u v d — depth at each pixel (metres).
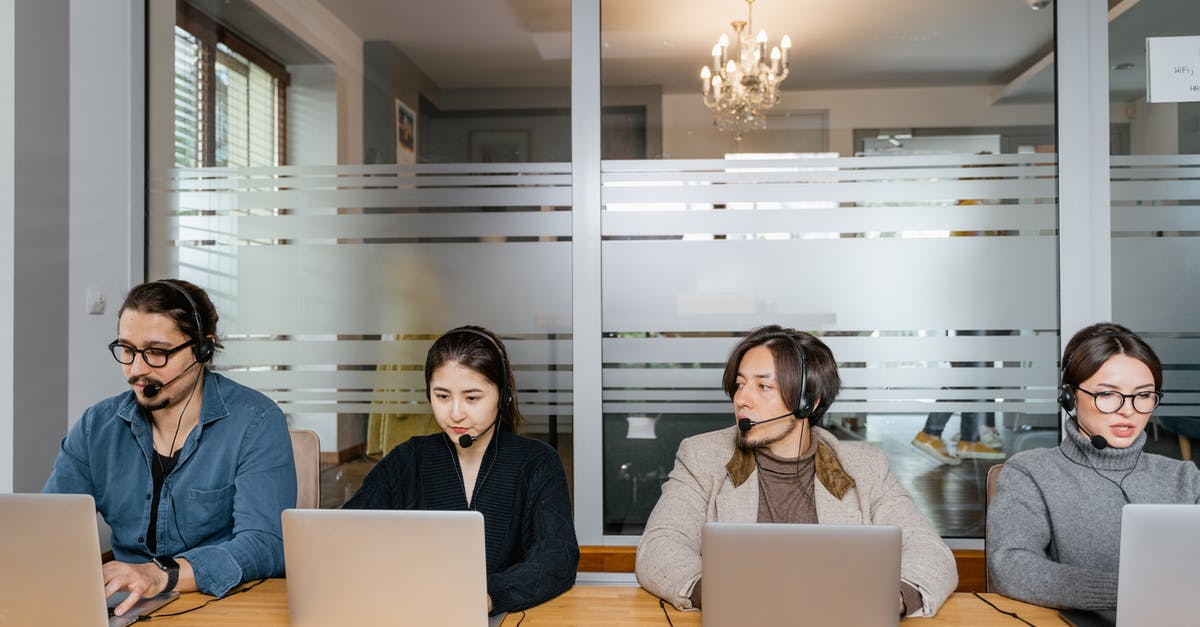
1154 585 1.26
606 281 2.99
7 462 2.68
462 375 1.76
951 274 2.89
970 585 2.80
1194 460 2.79
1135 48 2.86
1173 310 2.82
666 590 1.57
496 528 1.82
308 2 3.13
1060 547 1.78
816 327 2.92
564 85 3.02
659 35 3.00
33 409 2.75
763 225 2.95
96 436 1.91
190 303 1.86
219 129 3.16
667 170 2.98
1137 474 1.78
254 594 1.64
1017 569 1.64
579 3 3.02
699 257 2.97
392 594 1.31
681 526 1.75
